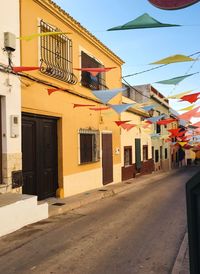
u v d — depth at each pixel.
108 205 9.62
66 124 10.45
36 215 7.17
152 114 23.61
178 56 4.31
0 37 7.13
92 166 12.77
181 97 6.72
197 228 1.54
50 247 5.36
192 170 30.50
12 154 7.41
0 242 5.61
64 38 10.08
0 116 7.28
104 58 14.08
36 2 8.59
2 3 7.22
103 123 14.02
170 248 5.30
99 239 5.84
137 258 4.84
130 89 22.58
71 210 8.75
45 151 9.51
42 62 8.79
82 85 11.64
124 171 17.25
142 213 8.32
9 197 6.84
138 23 3.27
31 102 8.39
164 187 14.74
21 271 4.36
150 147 23.75
